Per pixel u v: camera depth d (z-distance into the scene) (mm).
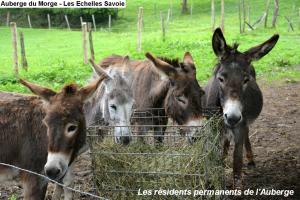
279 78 9484
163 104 4840
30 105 4070
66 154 3777
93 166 4250
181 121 4523
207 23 23969
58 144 3744
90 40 12539
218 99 4773
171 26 23719
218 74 4594
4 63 12727
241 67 4520
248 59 4594
